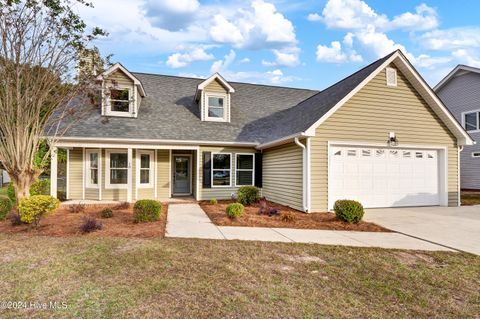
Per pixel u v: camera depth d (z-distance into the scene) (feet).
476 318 11.80
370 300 13.07
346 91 37.88
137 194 46.24
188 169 53.42
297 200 37.22
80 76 36.24
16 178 32.53
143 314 11.42
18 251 18.74
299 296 13.20
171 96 54.34
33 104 32.71
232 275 15.38
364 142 37.70
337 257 18.83
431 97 39.63
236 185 47.78
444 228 27.76
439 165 41.96
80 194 45.37
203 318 11.22
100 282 14.25
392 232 26.22
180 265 16.62
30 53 32.22
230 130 48.85
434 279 15.57
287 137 36.60
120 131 42.57
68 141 39.91
